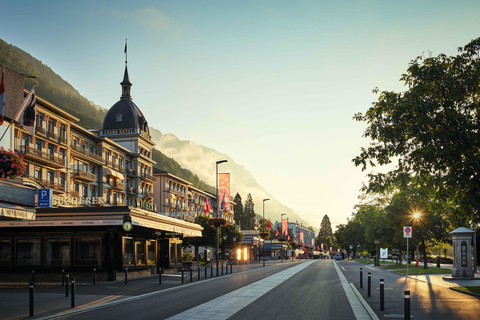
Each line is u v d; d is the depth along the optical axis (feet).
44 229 103.14
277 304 56.34
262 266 198.80
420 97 59.31
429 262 239.91
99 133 291.58
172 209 342.03
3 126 73.92
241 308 52.70
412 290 73.31
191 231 141.38
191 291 76.18
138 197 279.08
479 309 50.42
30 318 47.14
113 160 254.68
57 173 193.57
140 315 47.60
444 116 59.11
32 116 68.44
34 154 173.58
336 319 43.86
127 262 108.88
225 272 138.92
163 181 336.08
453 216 65.31
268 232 274.98
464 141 56.49
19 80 77.46
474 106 59.67
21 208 58.44
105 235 101.86
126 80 306.14
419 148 61.52
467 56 59.26
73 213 97.91
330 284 87.71
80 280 100.53
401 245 177.37
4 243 103.65
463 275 93.91
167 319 44.42
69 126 206.18
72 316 48.08
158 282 97.19
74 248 102.12
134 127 289.74
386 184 64.54
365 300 59.67
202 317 45.62
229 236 261.44
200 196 419.74
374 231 195.00
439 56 60.80
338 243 415.03
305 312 48.80
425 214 131.64
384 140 61.77
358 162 63.77
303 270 150.61
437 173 60.70
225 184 180.04
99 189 233.14
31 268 102.17
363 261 262.26
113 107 297.53
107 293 73.61
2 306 57.06
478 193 58.18
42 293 74.90
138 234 116.47
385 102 63.57
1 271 102.58
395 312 48.34
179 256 155.74
